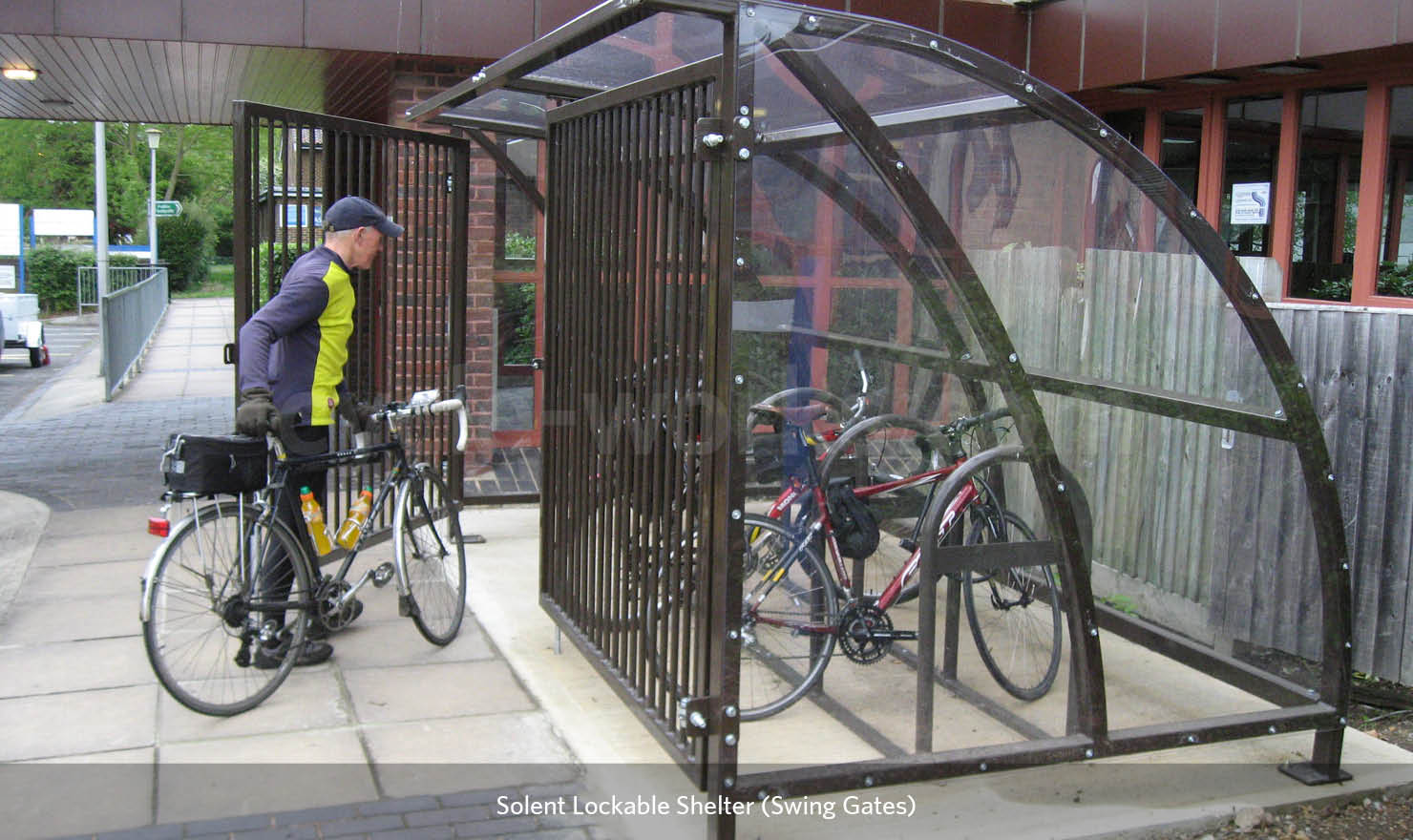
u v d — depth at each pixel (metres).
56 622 4.92
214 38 7.00
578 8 7.39
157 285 24.88
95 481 8.05
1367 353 4.56
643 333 3.60
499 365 7.95
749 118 2.98
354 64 7.70
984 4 7.59
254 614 4.07
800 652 3.61
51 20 6.79
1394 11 5.39
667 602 3.46
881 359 3.37
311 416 4.46
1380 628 4.60
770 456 3.32
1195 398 3.95
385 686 4.33
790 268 3.12
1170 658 4.28
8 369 17.61
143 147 50.28
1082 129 3.51
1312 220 6.35
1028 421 3.37
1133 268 3.88
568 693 4.24
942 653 3.62
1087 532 4.38
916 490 3.65
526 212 7.89
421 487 4.68
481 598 5.34
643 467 3.64
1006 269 3.65
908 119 3.31
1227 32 6.20
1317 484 3.70
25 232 41.28
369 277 5.95
